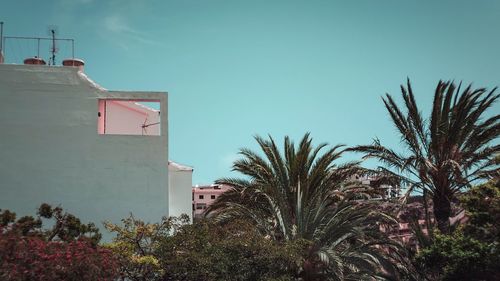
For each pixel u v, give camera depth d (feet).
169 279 63.36
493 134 85.81
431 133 87.25
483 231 82.12
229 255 62.49
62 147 79.00
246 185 94.89
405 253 90.74
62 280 46.62
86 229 64.44
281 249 64.49
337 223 76.84
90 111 80.38
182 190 93.25
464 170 87.81
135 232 64.64
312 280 70.85
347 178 96.17
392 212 92.53
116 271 53.47
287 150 91.25
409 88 89.40
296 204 80.33
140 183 79.10
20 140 78.59
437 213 88.17
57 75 80.74
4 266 43.80
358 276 75.72
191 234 64.59
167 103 82.02
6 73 79.87
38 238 51.39
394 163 90.17
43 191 77.61
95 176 78.69
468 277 79.82
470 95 85.61
